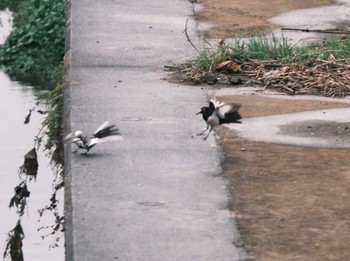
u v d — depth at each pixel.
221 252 11.01
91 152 13.57
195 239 11.29
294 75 16.72
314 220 11.73
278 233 11.44
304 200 12.26
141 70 17.19
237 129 14.16
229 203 12.17
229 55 17.47
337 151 13.75
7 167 16.33
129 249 11.02
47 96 18.28
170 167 13.17
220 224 11.64
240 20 20.00
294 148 13.85
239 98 15.89
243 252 11.02
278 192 12.49
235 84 16.61
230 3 21.06
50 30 25.17
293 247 11.13
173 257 10.88
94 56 17.80
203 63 17.22
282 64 17.16
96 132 13.53
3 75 23.73
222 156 13.55
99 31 19.17
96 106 15.37
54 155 16.27
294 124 14.73
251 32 19.28
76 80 16.58
